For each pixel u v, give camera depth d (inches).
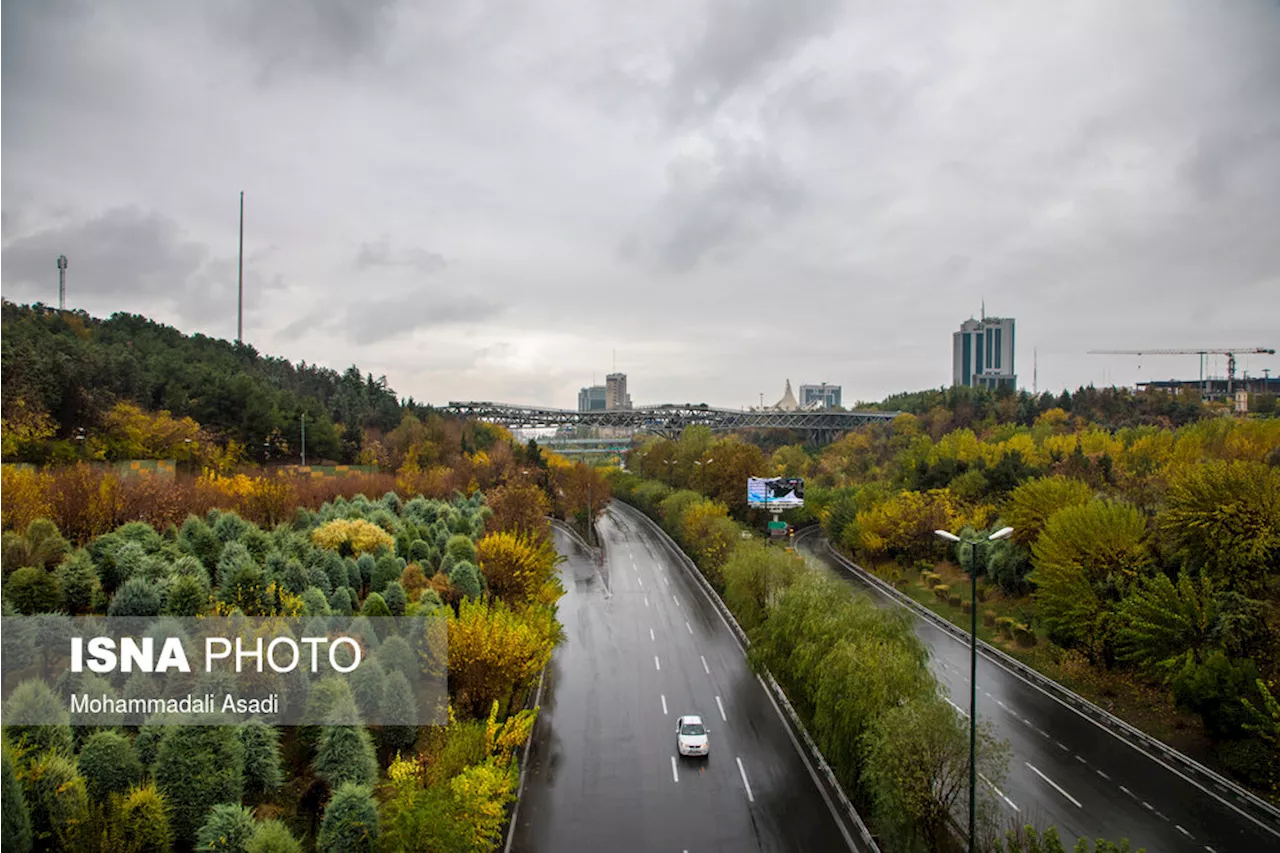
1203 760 1660.9
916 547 3663.9
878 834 1378.0
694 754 1707.7
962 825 1359.5
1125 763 1673.2
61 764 1076.5
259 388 5157.5
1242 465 2210.9
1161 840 1371.8
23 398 3393.2
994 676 2252.7
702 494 5152.6
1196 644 1836.9
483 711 1705.2
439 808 1109.7
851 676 1486.2
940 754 1272.1
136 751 1194.6
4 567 1793.8
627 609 3105.3
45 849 1055.0
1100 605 2153.1
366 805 1151.0
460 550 2527.1
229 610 1615.4
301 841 1192.8
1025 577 2652.6
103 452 3644.2
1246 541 1977.1
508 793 1395.2
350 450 5403.5
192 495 2837.1
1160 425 6038.4
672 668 2343.8
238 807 1099.3
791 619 1884.8
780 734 1839.3
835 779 1569.9
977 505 3688.5
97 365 4234.7
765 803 1507.1
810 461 7130.9
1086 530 2267.5
